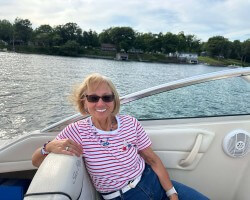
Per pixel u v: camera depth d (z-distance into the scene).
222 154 1.92
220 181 1.96
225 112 1.92
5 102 13.84
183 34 87.81
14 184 1.65
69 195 0.99
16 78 24.27
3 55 65.81
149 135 1.79
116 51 92.44
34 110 12.38
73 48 90.31
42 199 0.91
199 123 1.87
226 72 1.86
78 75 31.47
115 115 1.50
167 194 1.55
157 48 89.38
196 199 1.56
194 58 77.25
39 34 92.25
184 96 1.87
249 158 1.94
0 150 1.64
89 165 1.40
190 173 1.91
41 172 1.05
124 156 1.42
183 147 1.85
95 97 1.40
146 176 1.50
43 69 36.91
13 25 91.94
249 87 1.88
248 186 1.90
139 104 1.85
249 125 1.89
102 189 1.43
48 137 1.66
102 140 1.40
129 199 1.43
